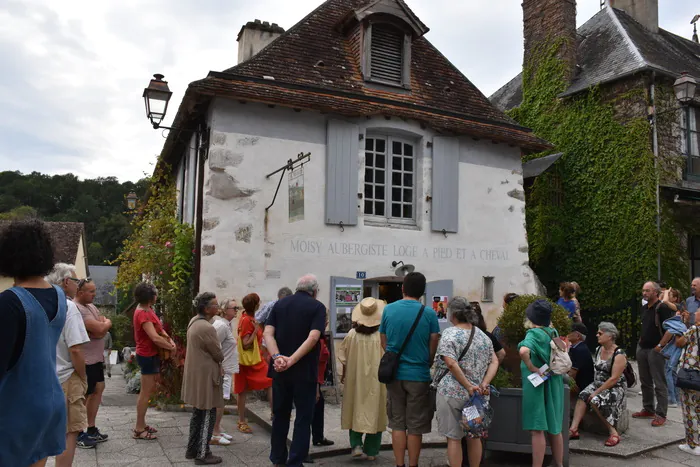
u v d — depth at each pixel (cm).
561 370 518
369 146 1048
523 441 561
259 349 704
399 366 509
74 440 464
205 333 548
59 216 6538
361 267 988
